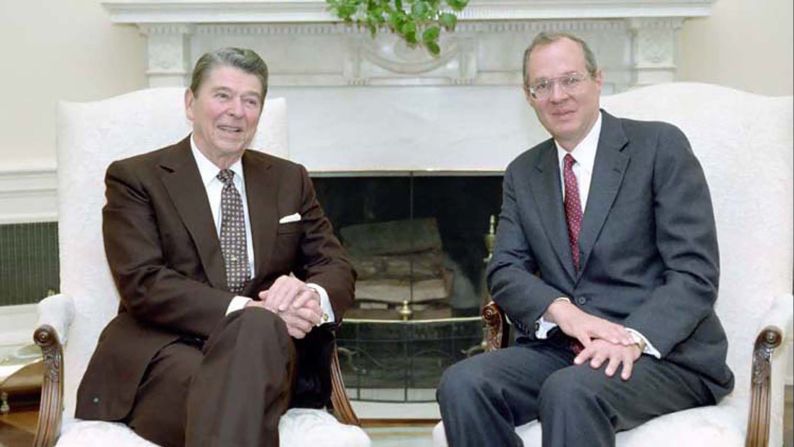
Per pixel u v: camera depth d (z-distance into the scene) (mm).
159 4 3418
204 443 1901
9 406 3613
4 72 3725
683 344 2152
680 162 2232
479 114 3639
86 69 3785
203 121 2299
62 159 2564
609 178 2264
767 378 2055
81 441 2049
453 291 3861
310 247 2463
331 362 2328
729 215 2463
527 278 2283
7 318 3762
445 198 3832
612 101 2658
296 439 2057
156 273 2234
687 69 3842
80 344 2479
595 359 2035
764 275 2420
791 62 3824
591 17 3451
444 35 3574
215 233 2328
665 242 2207
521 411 2162
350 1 3250
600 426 1949
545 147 2428
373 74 3617
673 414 2119
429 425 3652
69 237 2525
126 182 2314
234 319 2016
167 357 2154
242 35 3621
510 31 3588
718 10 3812
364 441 2109
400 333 3703
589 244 2240
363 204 3828
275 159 2508
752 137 2477
